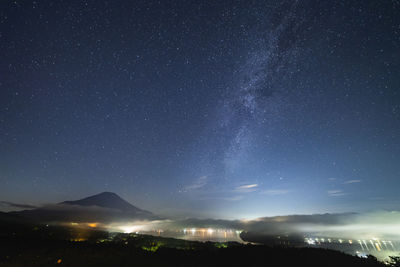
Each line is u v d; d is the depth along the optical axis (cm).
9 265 1258
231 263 1568
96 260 1405
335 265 1633
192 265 1459
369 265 1684
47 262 1330
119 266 1322
